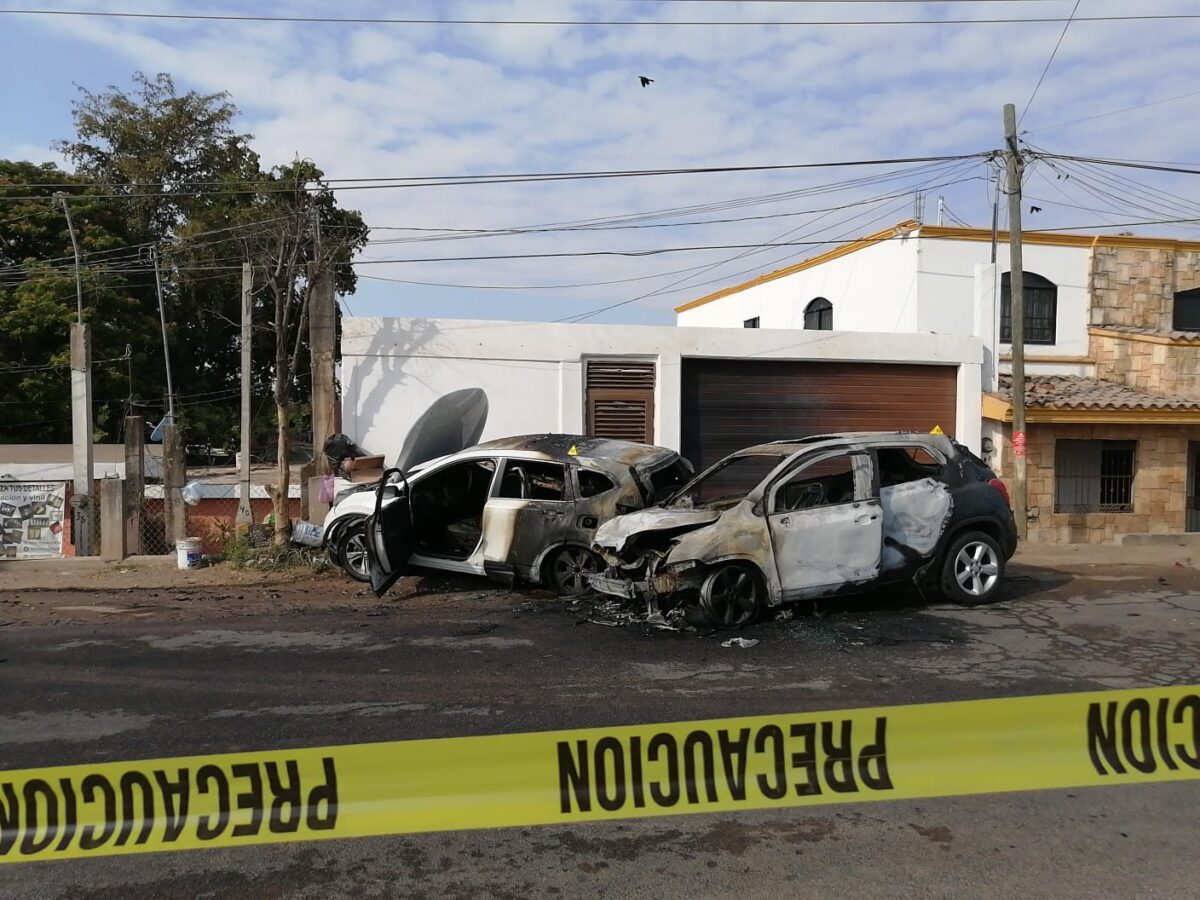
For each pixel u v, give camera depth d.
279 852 3.54
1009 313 16.16
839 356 14.60
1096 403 14.41
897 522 7.59
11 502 13.95
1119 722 3.96
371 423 13.40
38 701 5.50
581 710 5.15
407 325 13.48
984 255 15.80
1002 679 5.70
